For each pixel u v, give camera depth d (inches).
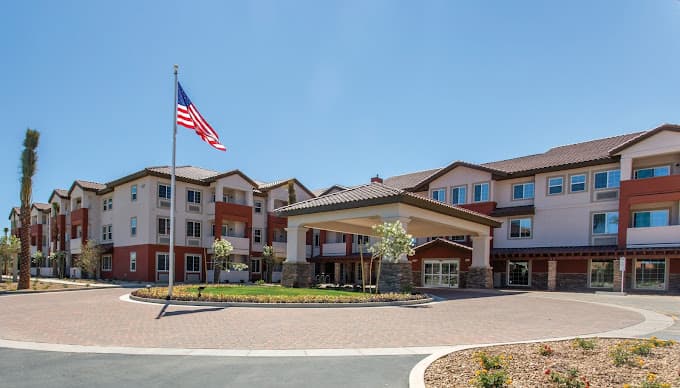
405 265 837.2
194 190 1512.1
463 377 277.1
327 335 441.1
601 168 1197.1
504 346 373.1
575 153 1326.3
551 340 400.8
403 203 863.7
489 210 1365.7
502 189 1393.9
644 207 1121.4
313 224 1074.7
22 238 1095.0
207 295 717.3
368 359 341.7
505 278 1309.1
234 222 1625.2
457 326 504.7
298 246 1048.2
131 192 1482.5
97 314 587.2
